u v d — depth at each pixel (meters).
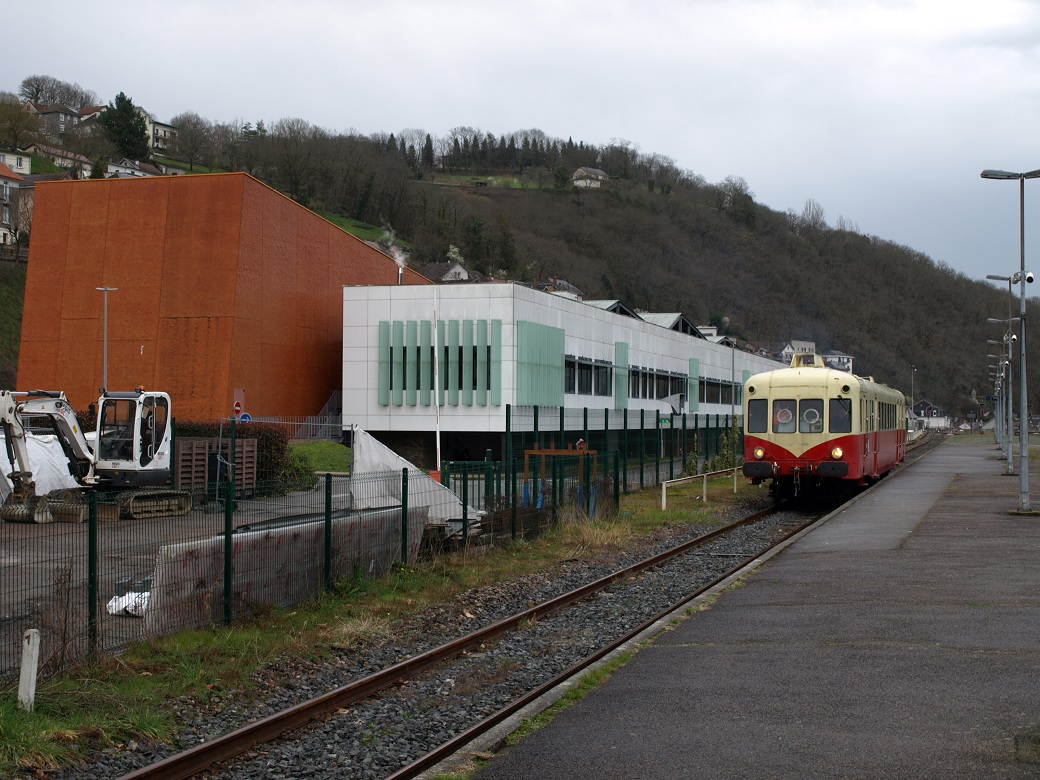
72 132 139.88
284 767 7.98
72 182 48.59
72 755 7.97
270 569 13.14
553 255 136.62
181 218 46.94
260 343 48.06
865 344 130.75
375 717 9.30
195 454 28.62
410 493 17.69
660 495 32.41
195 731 8.80
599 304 59.78
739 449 44.12
